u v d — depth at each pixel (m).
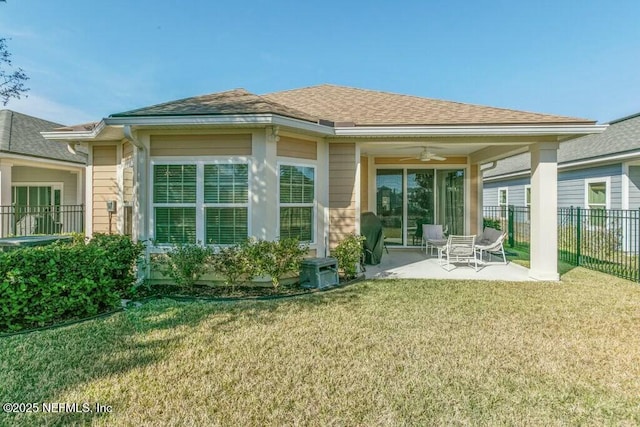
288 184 6.87
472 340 4.07
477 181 11.59
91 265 4.99
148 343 3.96
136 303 5.58
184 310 5.15
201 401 2.86
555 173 7.14
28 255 4.57
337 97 10.34
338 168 7.67
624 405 2.83
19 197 13.57
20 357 3.61
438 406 2.80
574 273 8.09
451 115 7.84
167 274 6.16
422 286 6.66
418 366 3.44
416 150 9.88
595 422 2.62
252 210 6.46
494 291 6.29
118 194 8.06
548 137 7.16
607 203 11.80
